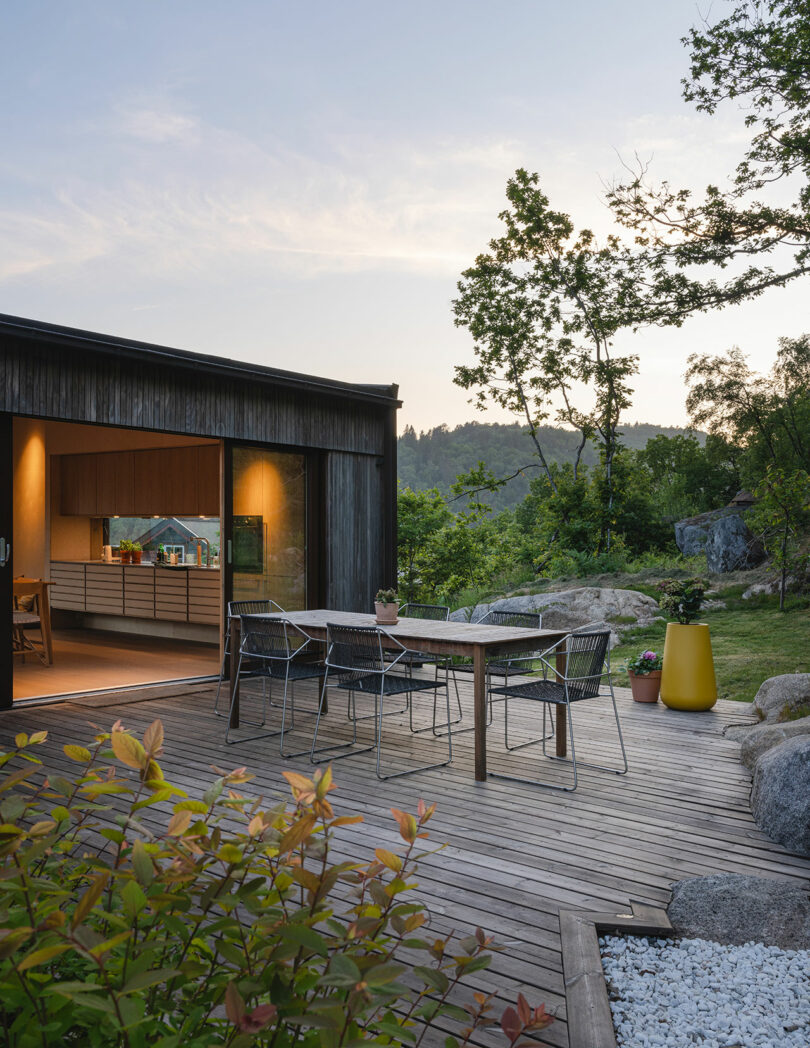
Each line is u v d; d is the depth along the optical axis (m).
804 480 12.50
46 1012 0.94
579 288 21.97
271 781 4.51
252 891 1.07
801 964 2.58
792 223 14.07
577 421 22.77
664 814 4.07
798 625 10.95
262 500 8.02
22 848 1.15
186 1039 1.01
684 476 31.53
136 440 10.48
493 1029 2.19
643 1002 2.39
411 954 2.57
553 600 11.70
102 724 5.83
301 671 5.46
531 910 2.96
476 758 4.63
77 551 11.77
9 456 6.15
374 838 3.65
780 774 3.79
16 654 8.97
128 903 0.95
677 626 6.66
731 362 26.23
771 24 13.34
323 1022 0.85
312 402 8.43
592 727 6.03
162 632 10.64
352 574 8.88
